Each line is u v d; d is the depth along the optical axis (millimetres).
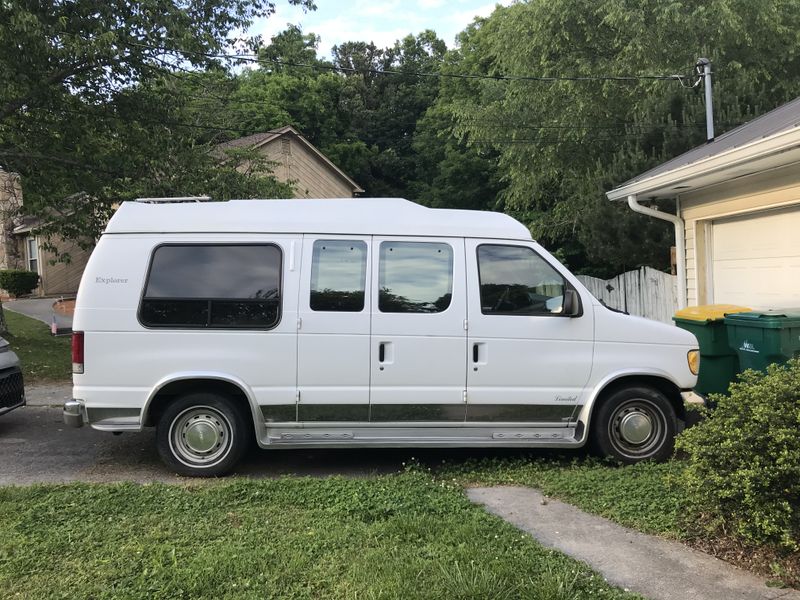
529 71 18531
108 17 9734
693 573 3354
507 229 5484
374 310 5258
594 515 4238
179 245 5309
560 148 18562
